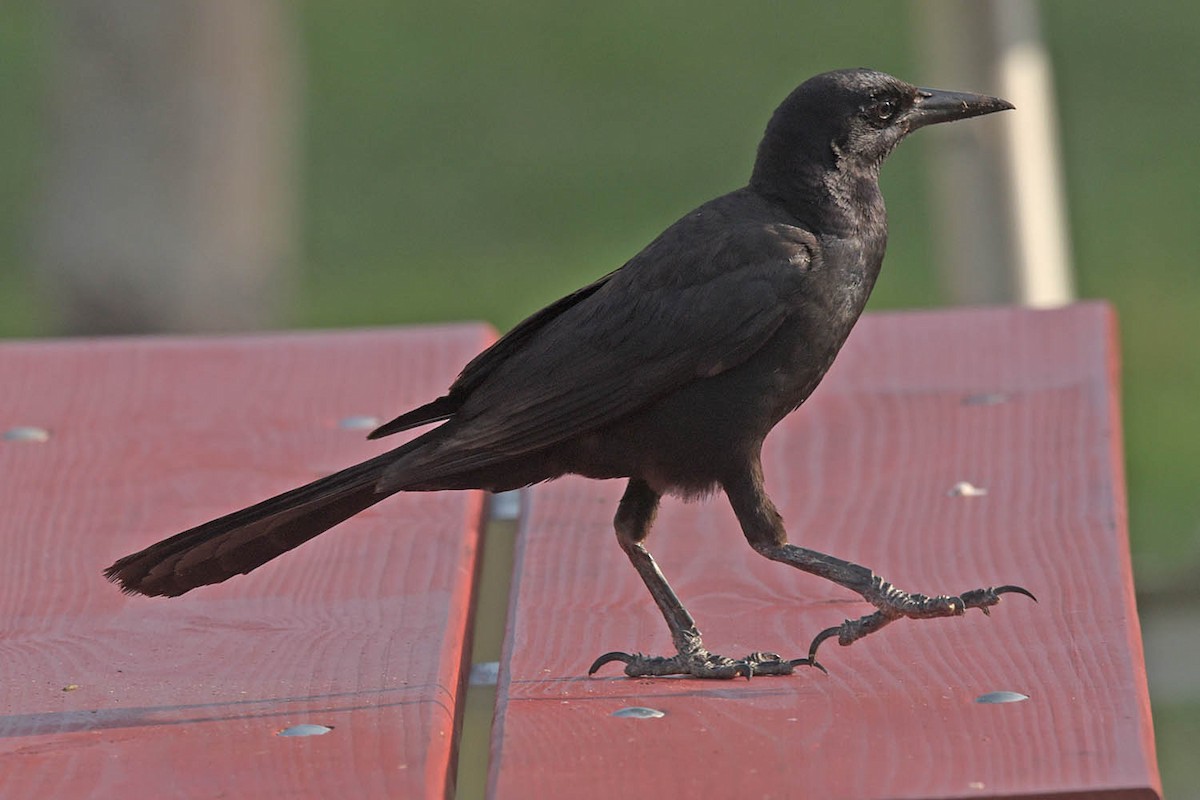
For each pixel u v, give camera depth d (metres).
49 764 6.51
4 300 28.11
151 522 8.93
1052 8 36.47
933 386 10.38
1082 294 26.25
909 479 9.12
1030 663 7.00
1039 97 15.07
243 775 6.37
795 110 8.06
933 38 15.10
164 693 7.10
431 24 37.88
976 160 15.02
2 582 8.28
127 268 19.31
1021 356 10.71
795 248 7.80
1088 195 29.11
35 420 10.45
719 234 7.84
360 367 11.08
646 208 30.38
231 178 19.53
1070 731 6.36
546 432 7.70
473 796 10.60
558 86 35.31
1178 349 24.45
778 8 37.72
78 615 7.91
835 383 10.55
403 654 7.36
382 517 8.92
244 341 11.64
